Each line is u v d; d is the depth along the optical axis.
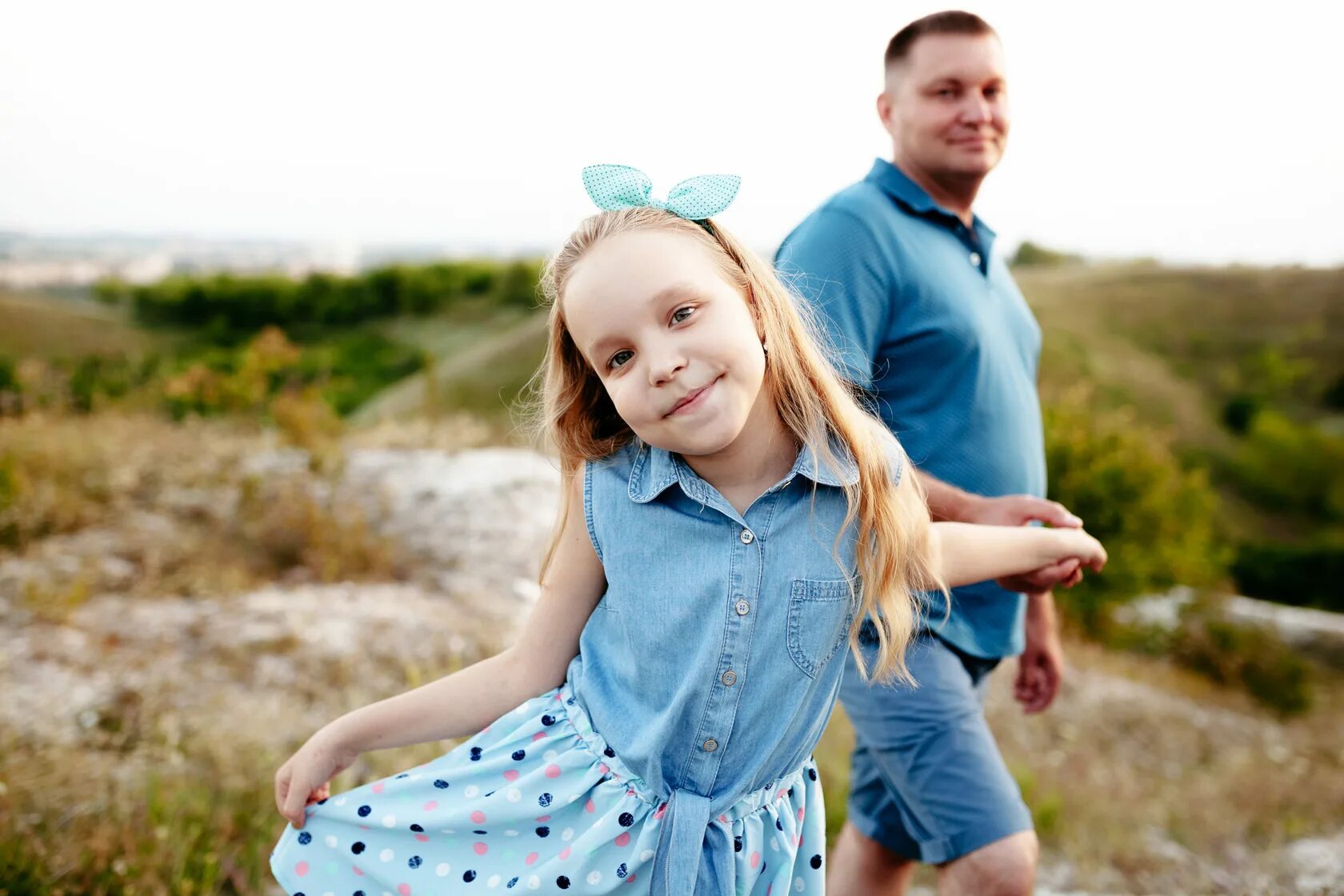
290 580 5.80
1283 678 7.43
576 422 1.73
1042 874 3.74
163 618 4.93
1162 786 4.79
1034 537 1.90
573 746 1.67
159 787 3.19
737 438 1.60
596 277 1.49
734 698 1.57
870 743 2.25
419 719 1.71
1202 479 8.56
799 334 1.67
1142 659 7.84
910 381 2.36
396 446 8.69
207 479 7.11
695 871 1.55
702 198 1.60
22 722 3.69
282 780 1.71
